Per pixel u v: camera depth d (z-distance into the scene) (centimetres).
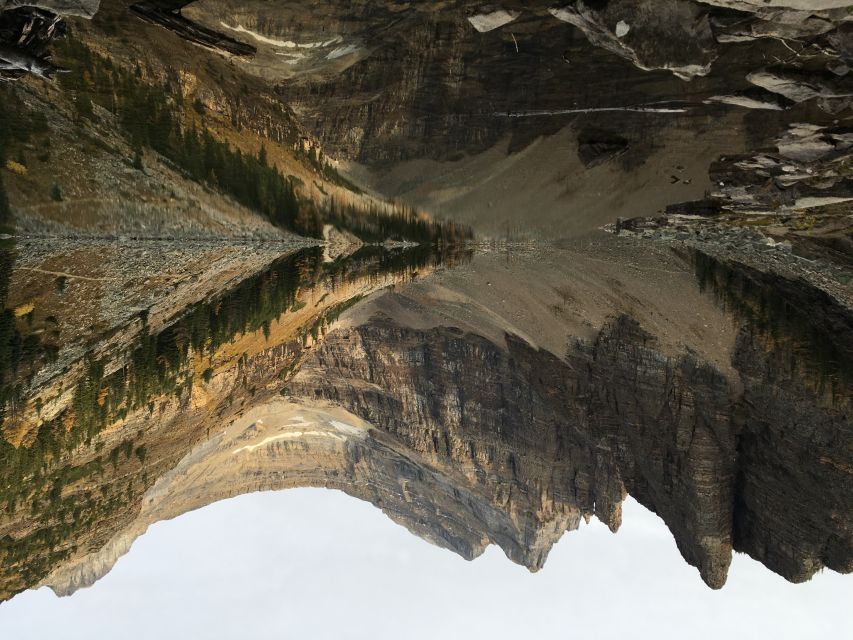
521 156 2973
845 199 2330
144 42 2814
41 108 2458
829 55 1759
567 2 1906
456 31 2977
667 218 2864
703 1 1590
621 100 2673
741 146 2431
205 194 2839
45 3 1795
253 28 2814
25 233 2356
